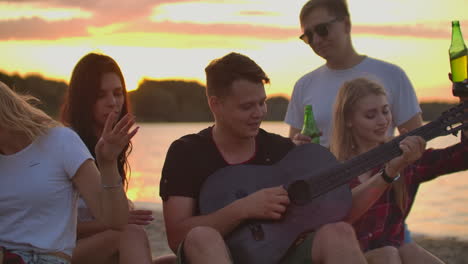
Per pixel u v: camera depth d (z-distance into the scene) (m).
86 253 3.92
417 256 3.71
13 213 3.46
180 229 3.80
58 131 3.57
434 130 3.86
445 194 15.73
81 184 3.51
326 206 3.87
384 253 3.70
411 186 4.32
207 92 4.05
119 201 3.40
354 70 5.39
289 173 3.98
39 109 3.66
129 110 4.51
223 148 4.04
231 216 3.71
